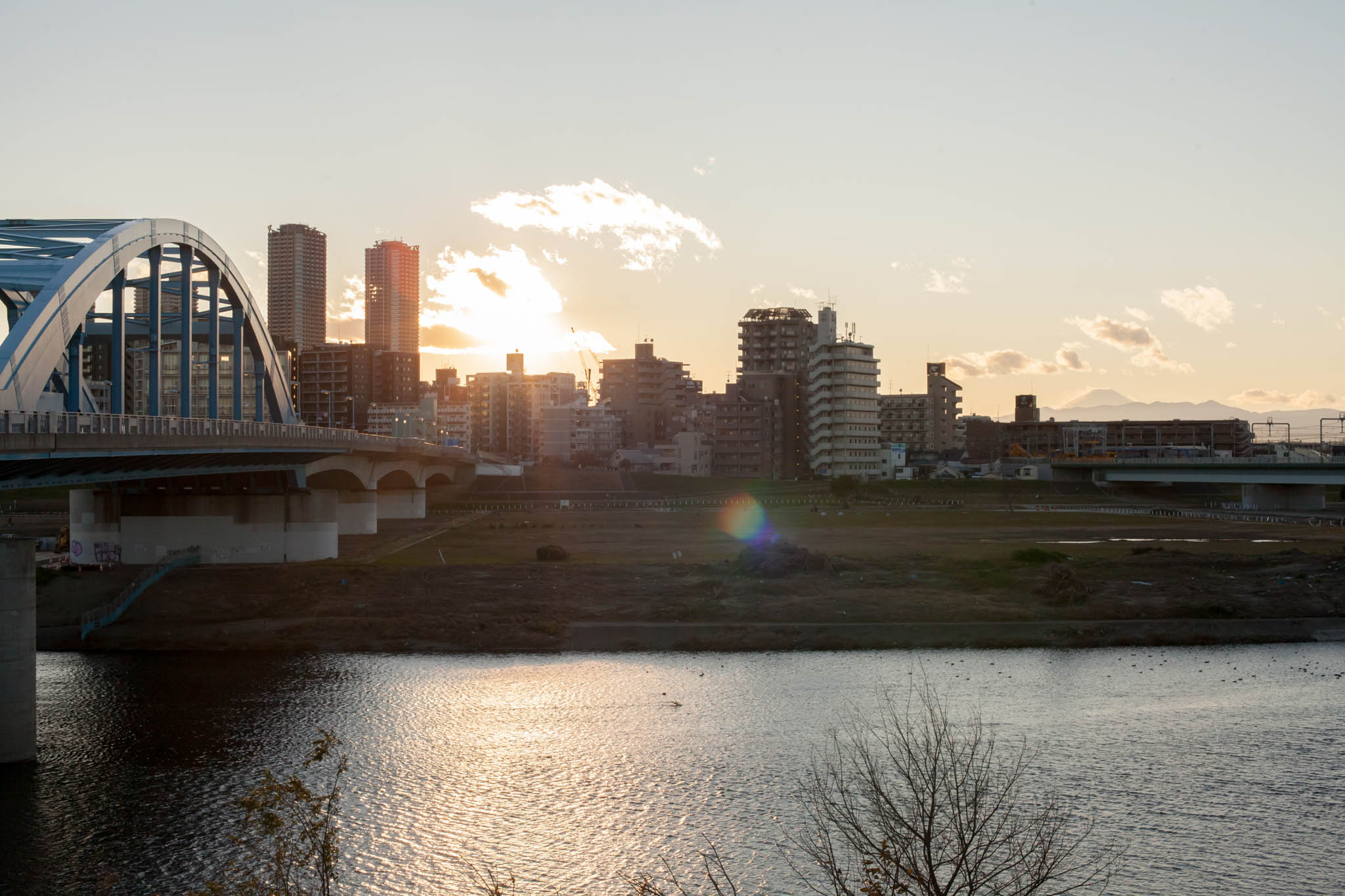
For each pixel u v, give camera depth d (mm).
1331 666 57906
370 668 58250
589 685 54531
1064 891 29438
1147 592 74062
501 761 43219
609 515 148875
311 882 32656
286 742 45375
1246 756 43156
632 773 41938
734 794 39438
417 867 34062
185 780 40844
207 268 83062
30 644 43156
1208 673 56469
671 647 62250
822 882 32125
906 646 62469
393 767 42625
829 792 38719
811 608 68312
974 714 48781
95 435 46969
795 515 146125
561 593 73125
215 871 33250
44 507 139125
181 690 53594
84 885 32438
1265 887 32188
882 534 118938
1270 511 155250
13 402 49094
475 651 61906
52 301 53406
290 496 85688
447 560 89562
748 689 53531
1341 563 84125
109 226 65438
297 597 71062
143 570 77312
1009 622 65938
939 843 31625
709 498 175250
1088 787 39469
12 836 35719
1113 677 55594
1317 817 37156
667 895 32062
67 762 42688
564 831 36688
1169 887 32000
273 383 98812
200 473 70125
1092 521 138250
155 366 70125
